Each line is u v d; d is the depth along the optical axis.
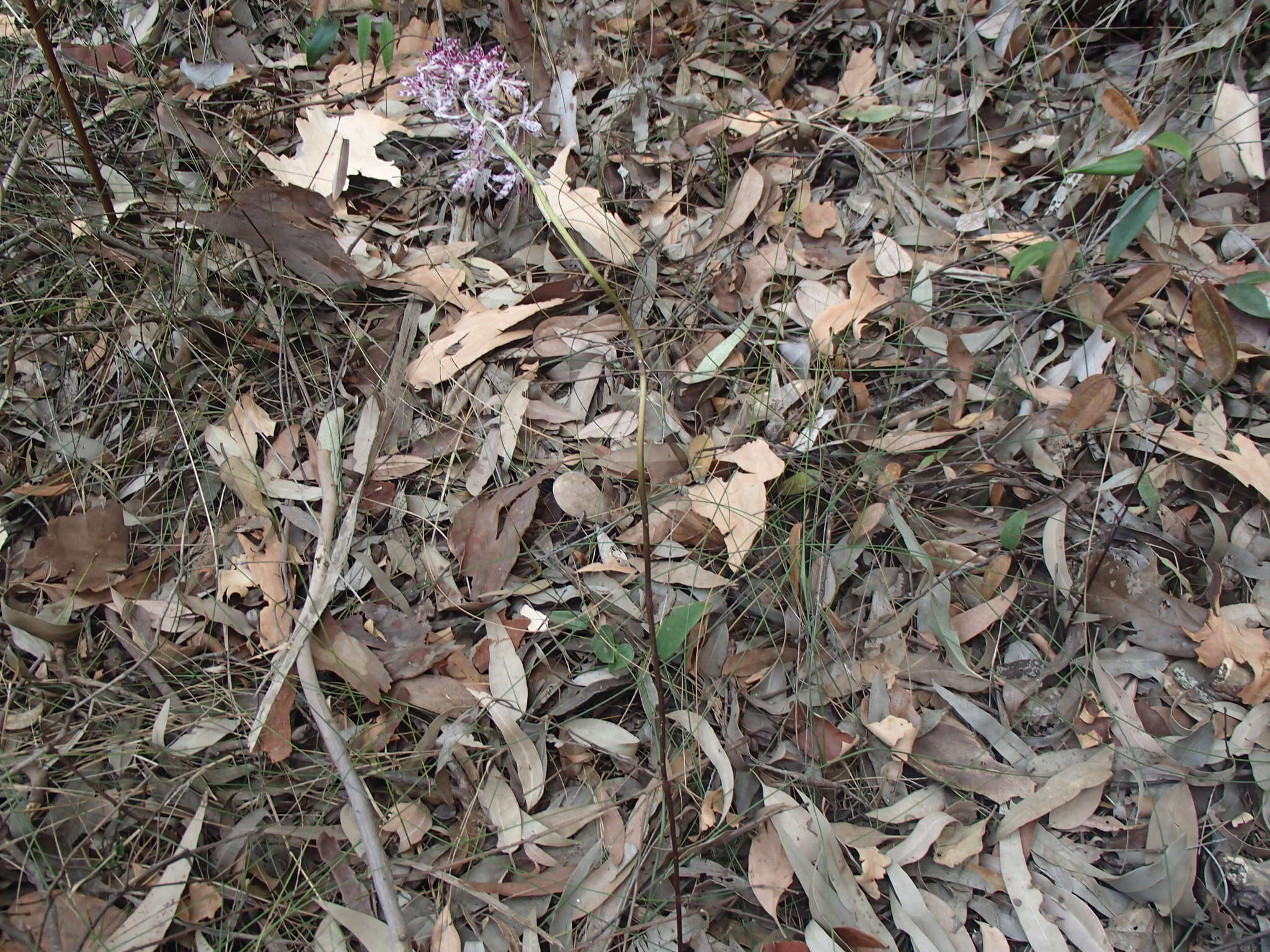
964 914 0.81
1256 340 0.99
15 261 0.99
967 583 0.91
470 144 1.02
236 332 0.98
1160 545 0.92
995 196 1.08
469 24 1.18
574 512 0.91
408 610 0.88
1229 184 1.05
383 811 0.81
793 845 0.80
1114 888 0.81
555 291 1.00
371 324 1.00
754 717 0.86
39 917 0.75
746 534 0.89
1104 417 0.96
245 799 0.81
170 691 0.84
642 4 1.18
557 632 0.87
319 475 0.92
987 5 1.15
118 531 0.88
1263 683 0.86
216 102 1.10
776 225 1.07
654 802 0.82
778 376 0.99
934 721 0.86
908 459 0.96
